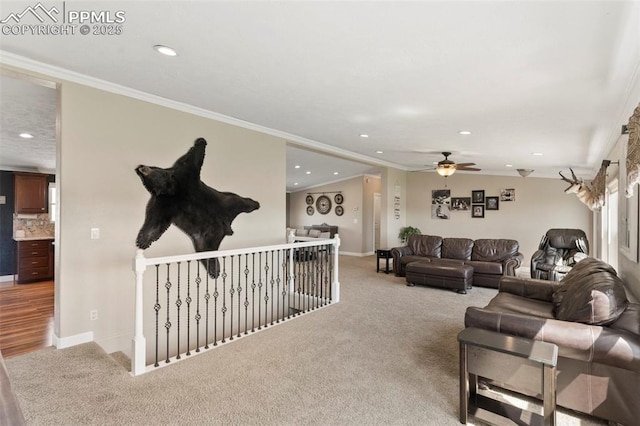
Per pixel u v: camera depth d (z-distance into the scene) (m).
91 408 2.11
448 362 2.82
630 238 3.00
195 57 2.52
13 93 3.19
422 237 7.09
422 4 1.77
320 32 2.10
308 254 5.54
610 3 1.67
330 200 10.91
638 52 2.15
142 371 2.59
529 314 2.93
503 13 1.82
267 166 4.87
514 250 6.11
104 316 3.22
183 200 3.85
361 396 2.29
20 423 0.61
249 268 4.64
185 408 2.13
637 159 2.04
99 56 2.55
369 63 2.54
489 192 8.38
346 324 3.78
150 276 3.58
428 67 2.57
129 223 3.39
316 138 5.27
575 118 3.63
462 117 3.80
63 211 2.95
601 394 2.02
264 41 2.24
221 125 4.25
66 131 2.94
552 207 7.79
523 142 4.91
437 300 4.88
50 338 3.59
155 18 1.99
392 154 6.59
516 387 2.04
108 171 3.22
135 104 3.41
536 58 2.33
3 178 6.46
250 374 2.58
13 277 6.51
